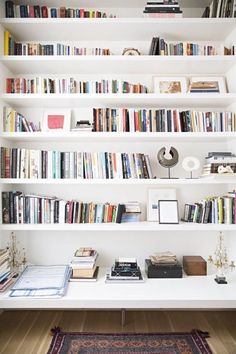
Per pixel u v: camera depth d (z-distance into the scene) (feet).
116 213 8.64
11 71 9.14
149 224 8.47
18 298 7.18
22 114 9.27
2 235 8.52
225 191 9.30
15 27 8.46
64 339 7.33
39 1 8.80
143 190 9.29
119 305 7.14
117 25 8.37
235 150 8.73
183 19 8.23
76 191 9.29
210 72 9.21
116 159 8.64
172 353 6.77
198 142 9.30
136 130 8.66
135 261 8.41
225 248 9.19
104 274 8.75
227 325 8.09
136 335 7.54
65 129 8.91
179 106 9.27
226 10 8.34
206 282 8.17
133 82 9.33
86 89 8.65
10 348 6.98
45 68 8.93
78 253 8.50
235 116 8.67
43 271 8.50
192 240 9.30
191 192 9.31
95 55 8.61
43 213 8.53
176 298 7.17
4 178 8.39
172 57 8.35
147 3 8.43
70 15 8.63
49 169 8.56
